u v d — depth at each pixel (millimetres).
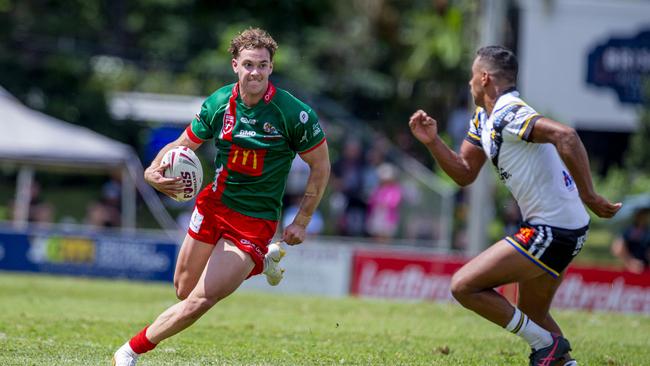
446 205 73875
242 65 20781
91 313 34781
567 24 99750
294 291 52531
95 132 91062
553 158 22234
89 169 70625
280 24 104375
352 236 75938
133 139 92438
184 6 103375
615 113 100250
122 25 103750
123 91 96750
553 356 22406
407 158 85125
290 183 77938
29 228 64875
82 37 101312
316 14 107438
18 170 86312
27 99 93625
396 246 71688
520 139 21812
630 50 99750
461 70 105688
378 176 76438
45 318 31812
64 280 51344
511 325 22453
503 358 26625
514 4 99938
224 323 32781
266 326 32344
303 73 101062
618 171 93062
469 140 24031
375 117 109812
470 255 58156
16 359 23422
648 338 32438
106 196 70625
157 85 97750
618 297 48656
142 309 37719
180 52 101250
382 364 24891
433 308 41312
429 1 110438
